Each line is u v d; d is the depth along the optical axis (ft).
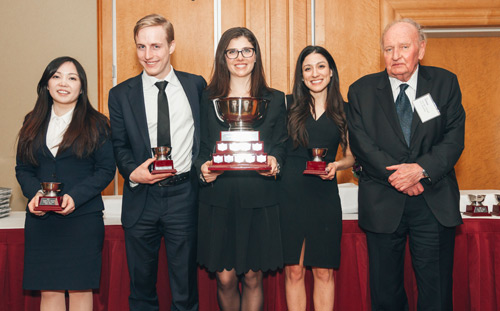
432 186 6.14
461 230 7.11
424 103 6.12
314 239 6.62
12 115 11.52
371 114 6.40
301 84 6.97
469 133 12.55
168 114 6.49
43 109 6.42
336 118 6.85
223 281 6.36
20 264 6.97
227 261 6.19
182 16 11.75
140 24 6.30
